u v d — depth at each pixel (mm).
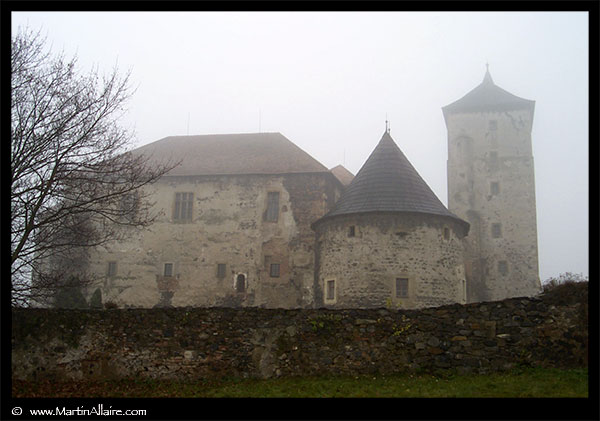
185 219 34250
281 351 13297
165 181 34906
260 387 12352
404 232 24891
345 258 25484
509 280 39219
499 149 41719
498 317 12867
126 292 33688
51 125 16609
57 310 13742
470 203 41219
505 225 40250
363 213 25328
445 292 24859
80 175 17281
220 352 13375
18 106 16297
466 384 11641
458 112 43156
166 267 33750
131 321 13672
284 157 34938
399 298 24188
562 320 12445
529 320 12672
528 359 12398
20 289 16781
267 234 33031
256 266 32719
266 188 33719
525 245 39594
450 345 12891
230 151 36406
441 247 25297
